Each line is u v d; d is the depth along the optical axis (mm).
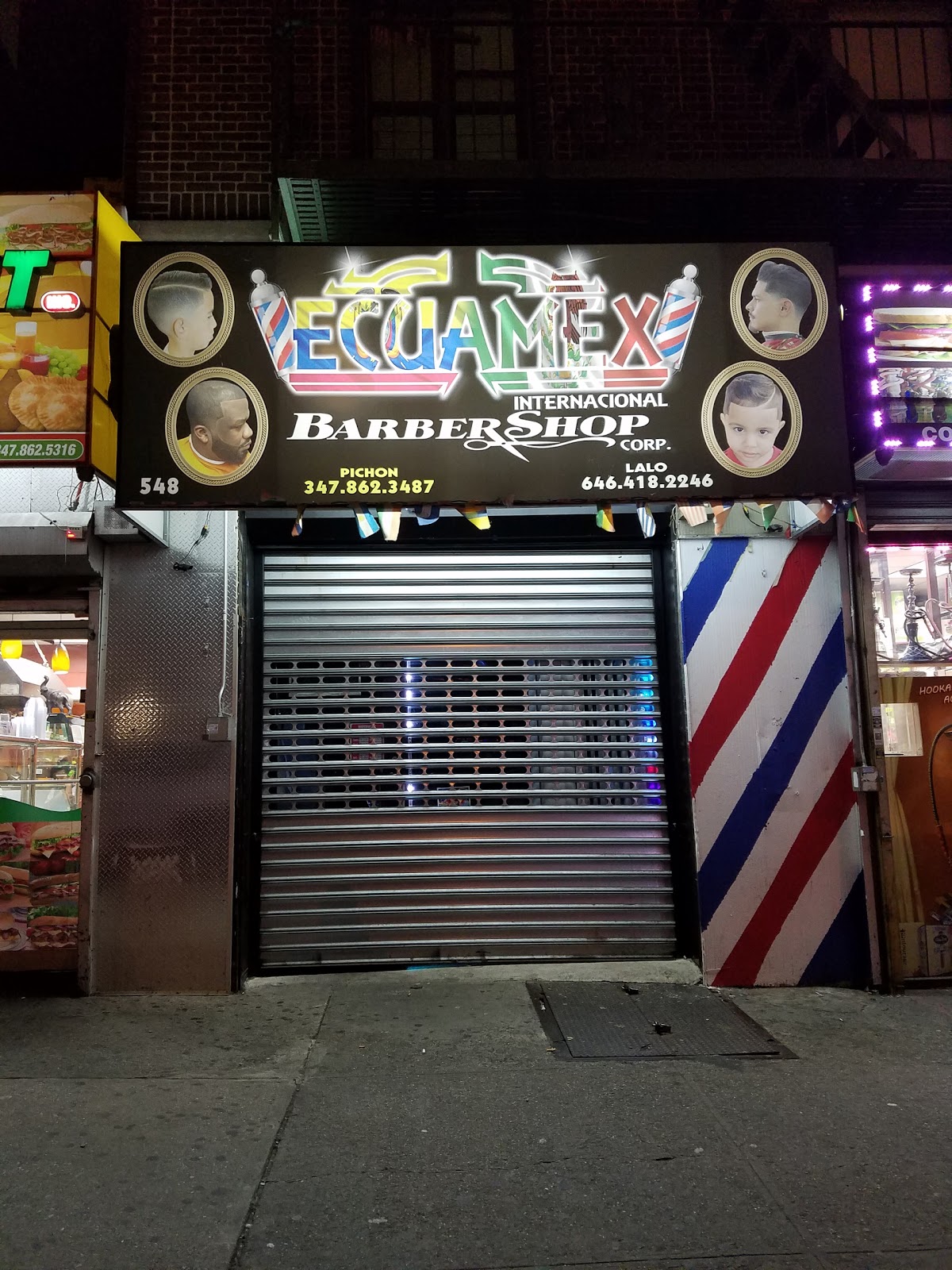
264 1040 4543
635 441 4809
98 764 5379
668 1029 4680
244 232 6000
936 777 5586
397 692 5840
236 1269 2725
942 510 5695
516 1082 4039
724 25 5934
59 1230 2914
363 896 5645
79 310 4621
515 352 4852
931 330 5023
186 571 5516
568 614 5973
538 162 5242
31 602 5500
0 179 6867
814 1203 3066
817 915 5414
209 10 6246
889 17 6641
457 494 4730
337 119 6191
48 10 7000
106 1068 4195
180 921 5273
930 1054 4379
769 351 4898
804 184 5367
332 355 4797
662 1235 2883
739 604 5633
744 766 5512
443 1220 2969
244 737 5523
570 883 5719
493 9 6430
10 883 5395
